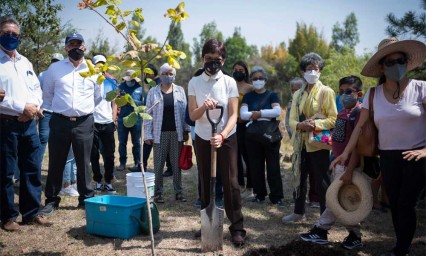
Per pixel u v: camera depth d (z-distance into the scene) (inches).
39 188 181.8
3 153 166.7
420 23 326.3
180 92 234.5
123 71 506.6
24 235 167.3
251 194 246.4
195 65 1744.6
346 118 160.7
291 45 2203.5
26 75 173.6
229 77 155.6
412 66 142.1
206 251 150.5
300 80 274.1
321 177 172.4
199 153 156.3
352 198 151.7
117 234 164.7
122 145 320.8
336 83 1094.4
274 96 229.6
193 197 244.7
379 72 144.6
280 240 167.2
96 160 254.7
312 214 210.4
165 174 310.8
